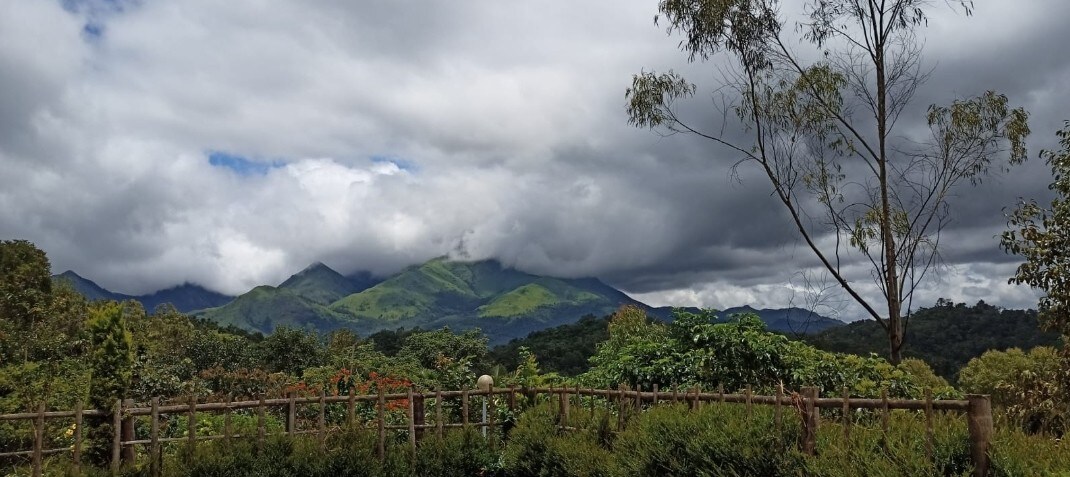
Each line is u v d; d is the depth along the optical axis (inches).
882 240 606.5
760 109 645.9
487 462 390.3
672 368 444.1
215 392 698.8
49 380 564.4
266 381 716.0
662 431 306.8
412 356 1113.4
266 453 353.7
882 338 943.7
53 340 853.2
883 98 611.2
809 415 266.7
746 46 641.0
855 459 242.5
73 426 374.3
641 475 304.3
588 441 357.1
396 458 372.2
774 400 286.8
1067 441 226.1
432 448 385.4
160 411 348.5
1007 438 227.8
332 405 506.0
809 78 631.8
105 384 347.9
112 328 358.3
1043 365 417.7
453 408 459.5
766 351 429.7
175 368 711.7
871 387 407.2
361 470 358.9
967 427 235.0
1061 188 392.8
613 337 636.1
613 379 463.5
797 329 527.5
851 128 631.2
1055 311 382.6
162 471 340.2
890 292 596.1
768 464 268.4
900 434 243.4
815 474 249.6
